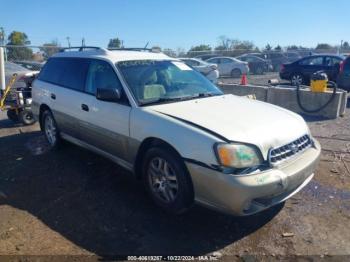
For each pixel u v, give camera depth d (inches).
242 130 131.4
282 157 132.5
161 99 163.6
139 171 162.4
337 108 337.4
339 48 1267.2
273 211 150.7
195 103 161.3
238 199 120.6
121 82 165.9
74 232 136.3
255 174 122.4
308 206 154.8
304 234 134.0
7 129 299.3
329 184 177.0
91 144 192.2
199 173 128.3
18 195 168.2
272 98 384.2
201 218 145.9
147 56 192.2
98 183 179.9
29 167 203.3
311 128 299.4
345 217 145.6
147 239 131.7
